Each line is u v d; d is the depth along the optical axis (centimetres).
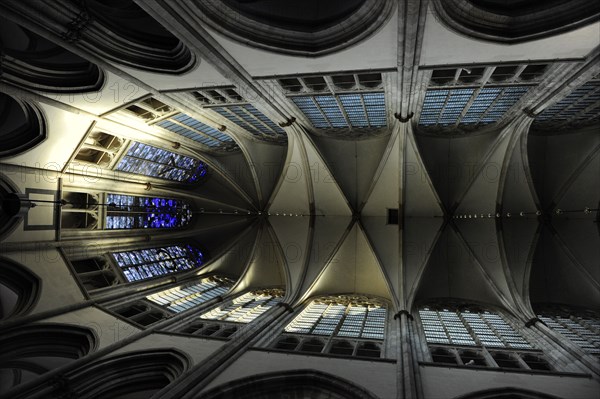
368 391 1034
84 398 1100
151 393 1242
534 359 1262
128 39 1267
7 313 1409
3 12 983
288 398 1096
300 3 1219
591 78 1312
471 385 1071
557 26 1038
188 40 1135
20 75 1250
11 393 1003
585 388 1021
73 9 1098
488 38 1091
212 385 1068
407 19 1022
